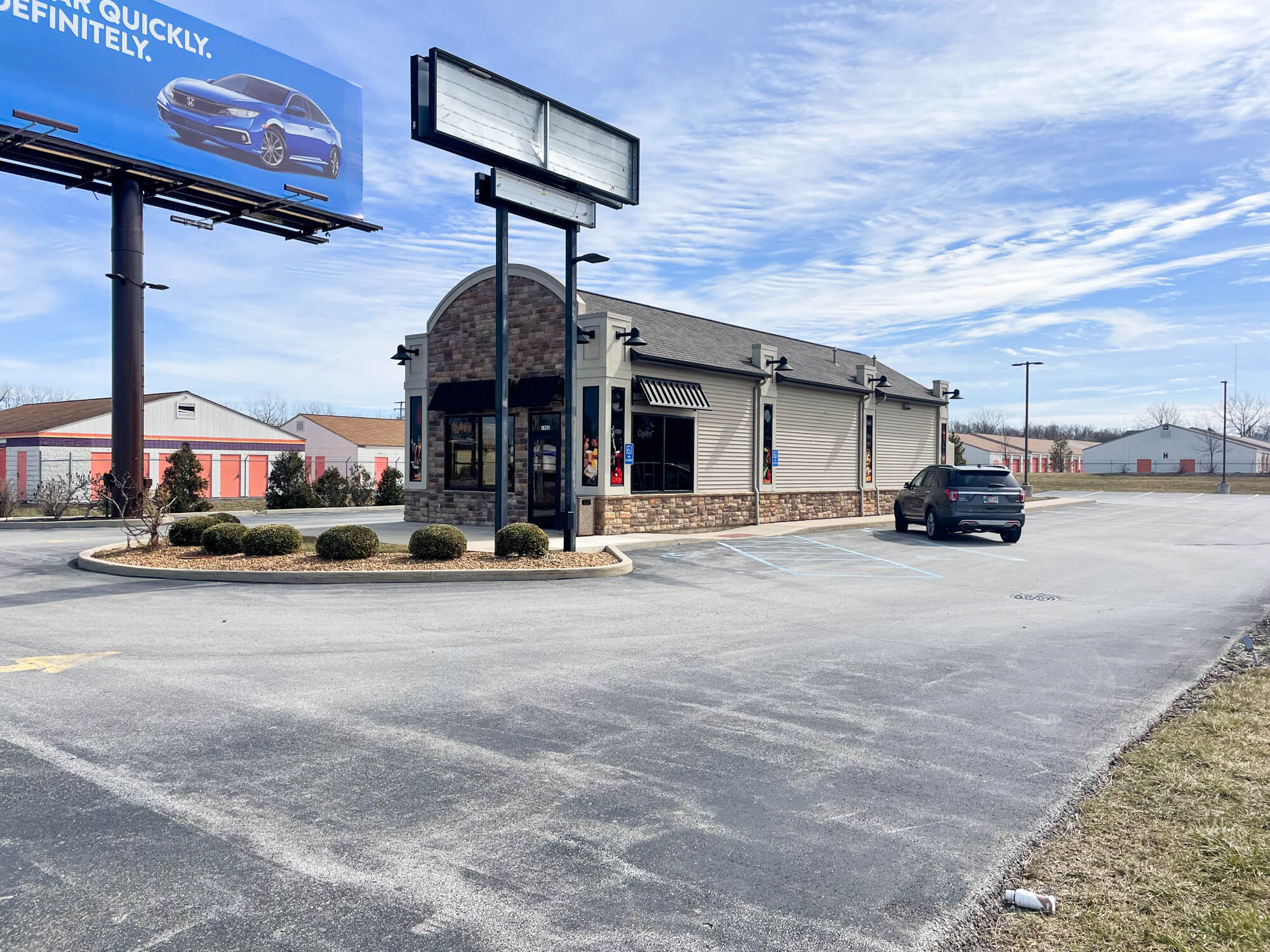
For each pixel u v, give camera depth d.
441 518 23.33
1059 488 64.19
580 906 3.58
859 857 4.04
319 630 9.23
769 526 23.95
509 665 7.74
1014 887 3.73
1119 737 5.80
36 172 22.94
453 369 22.98
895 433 31.12
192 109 25.44
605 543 17.91
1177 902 3.53
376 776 5.04
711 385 22.62
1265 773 4.94
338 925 3.41
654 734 5.85
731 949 3.26
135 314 24.16
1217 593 12.56
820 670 7.67
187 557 14.50
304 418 57.62
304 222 29.02
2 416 47.94
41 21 21.98
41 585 12.48
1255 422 124.75
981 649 8.59
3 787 4.80
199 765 5.17
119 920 3.42
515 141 15.65
